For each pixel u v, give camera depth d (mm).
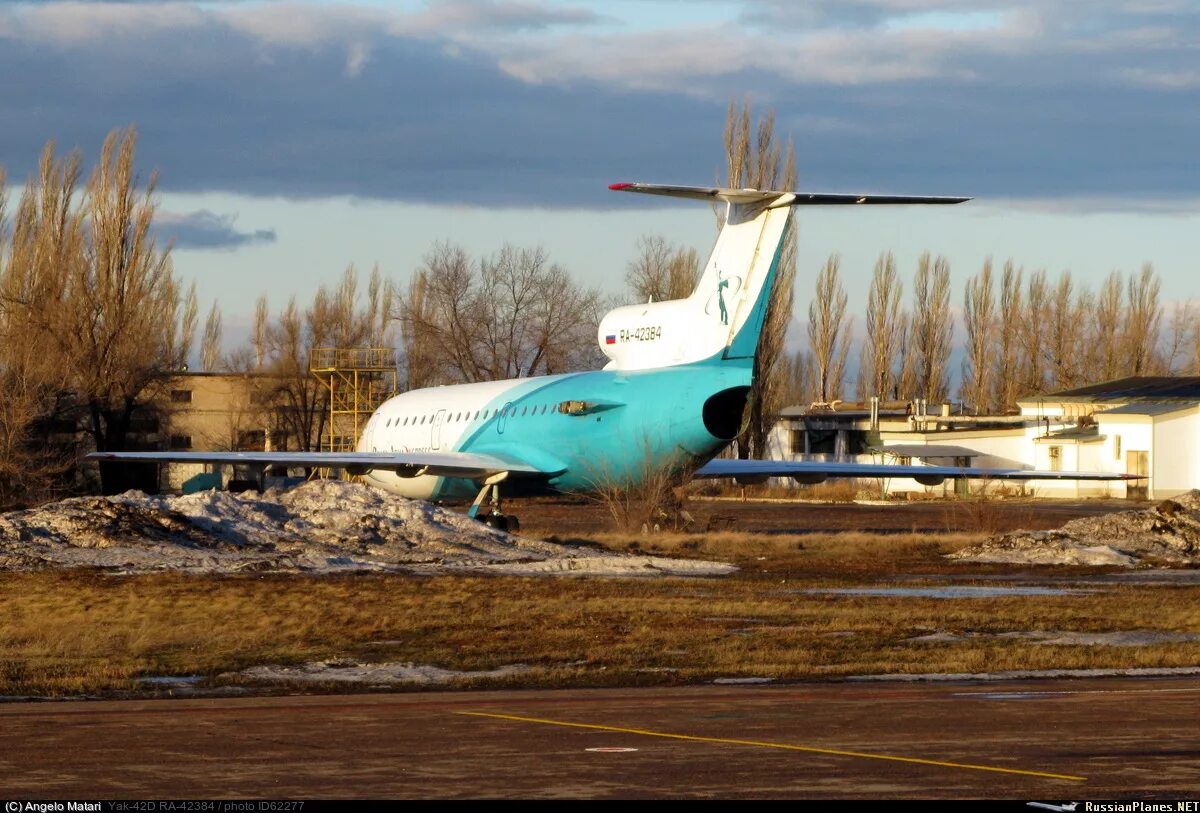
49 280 184625
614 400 110875
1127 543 102750
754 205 99500
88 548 97438
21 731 34656
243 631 58000
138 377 192625
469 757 31156
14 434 159000
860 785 28125
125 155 191000
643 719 36344
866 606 66875
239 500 110250
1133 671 45938
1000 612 63875
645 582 81562
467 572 89500
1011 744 32500
